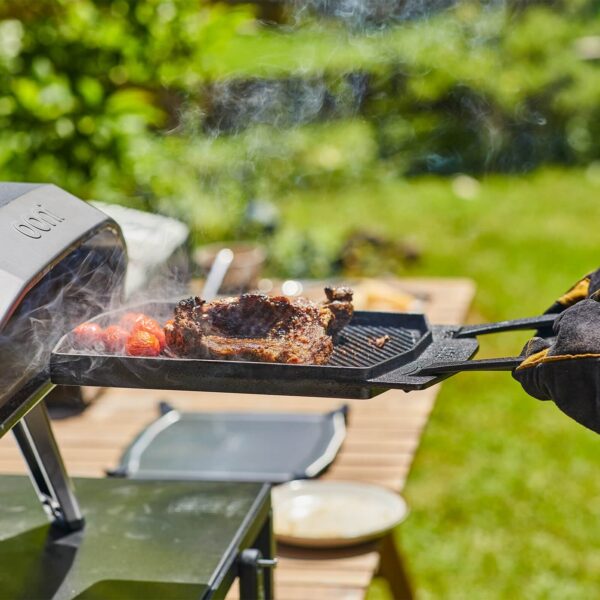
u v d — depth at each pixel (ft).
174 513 6.17
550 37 31.73
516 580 12.47
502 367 4.47
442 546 13.29
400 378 4.42
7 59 13.32
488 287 22.57
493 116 31.76
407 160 31.65
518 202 28.81
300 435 8.98
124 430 9.57
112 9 14.19
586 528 13.66
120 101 13.97
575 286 5.69
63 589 5.30
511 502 14.42
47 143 13.29
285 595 6.73
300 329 5.03
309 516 7.57
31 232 4.85
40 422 5.55
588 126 32.24
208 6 16.40
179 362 4.55
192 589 5.27
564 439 16.30
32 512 6.19
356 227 24.76
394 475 8.32
